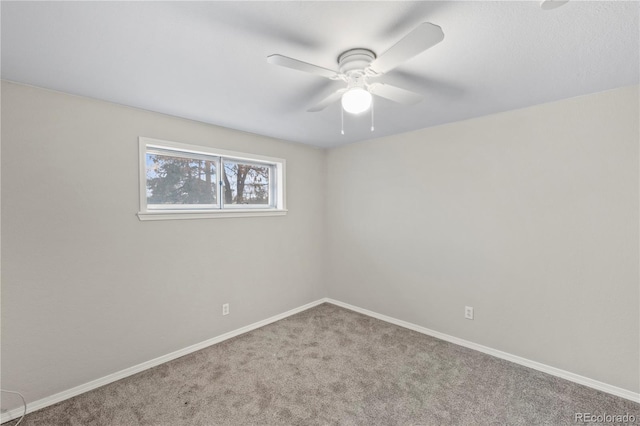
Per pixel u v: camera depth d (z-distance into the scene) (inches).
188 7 45.0
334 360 98.7
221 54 59.4
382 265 133.0
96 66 64.3
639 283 76.9
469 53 59.4
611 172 79.7
